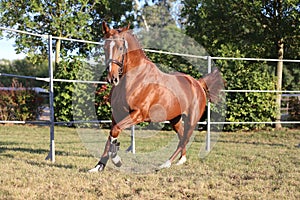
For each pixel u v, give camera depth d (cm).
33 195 382
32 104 1344
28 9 1339
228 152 718
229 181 468
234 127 1136
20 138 940
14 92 1337
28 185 422
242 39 1288
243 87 1120
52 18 1323
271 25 1207
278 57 1253
